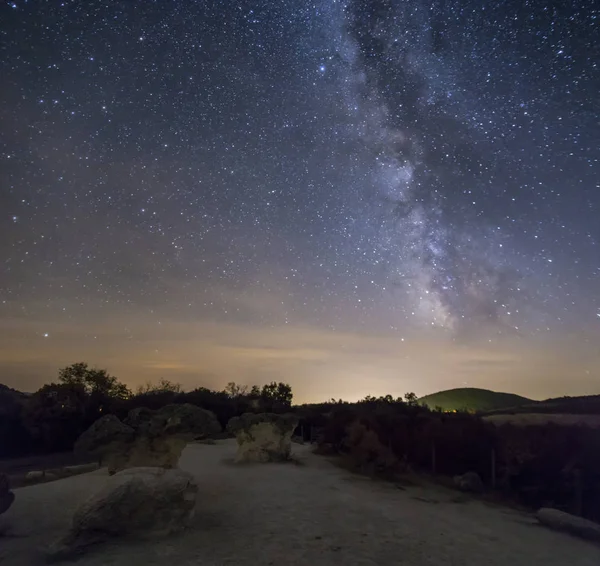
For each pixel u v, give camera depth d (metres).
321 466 22.91
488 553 10.45
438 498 17.11
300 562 9.09
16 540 9.59
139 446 15.16
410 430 25.22
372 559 9.52
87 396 38.91
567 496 18.09
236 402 53.34
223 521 11.76
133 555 8.96
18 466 26.42
